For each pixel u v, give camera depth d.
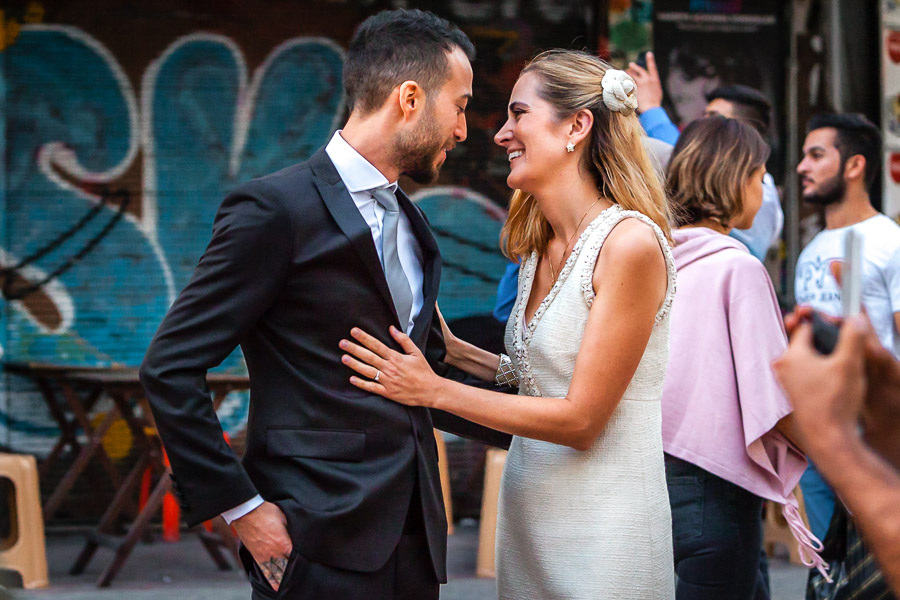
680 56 6.23
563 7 6.32
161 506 6.16
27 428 5.98
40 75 5.97
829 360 1.04
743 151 2.74
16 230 5.97
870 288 3.91
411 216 2.19
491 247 6.32
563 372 2.19
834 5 6.26
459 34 2.13
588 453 2.18
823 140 4.16
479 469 6.37
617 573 2.13
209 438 1.92
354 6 6.20
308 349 2.00
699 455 2.55
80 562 5.07
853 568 2.12
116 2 6.01
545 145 2.21
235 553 5.14
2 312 5.95
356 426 1.99
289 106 6.18
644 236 2.09
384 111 2.06
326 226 1.98
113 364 6.05
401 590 2.06
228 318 1.92
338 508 1.95
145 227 6.09
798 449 2.60
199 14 6.08
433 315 2.35
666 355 2.24
